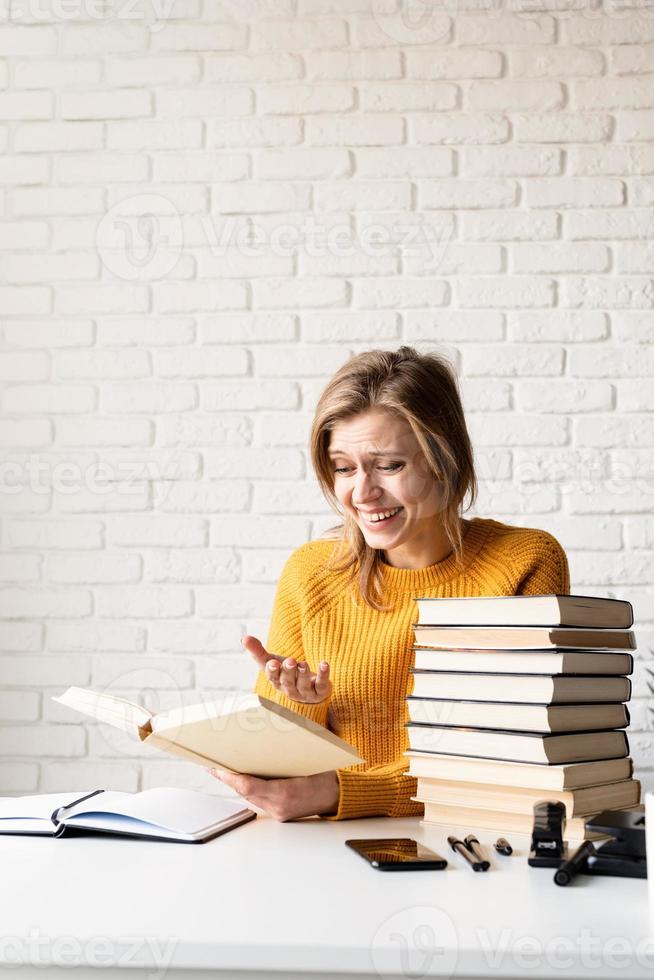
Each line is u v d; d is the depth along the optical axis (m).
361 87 2.26
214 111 2.28
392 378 1.34
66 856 0.94
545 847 0.90
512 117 2.24
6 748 2.18
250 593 2.19
